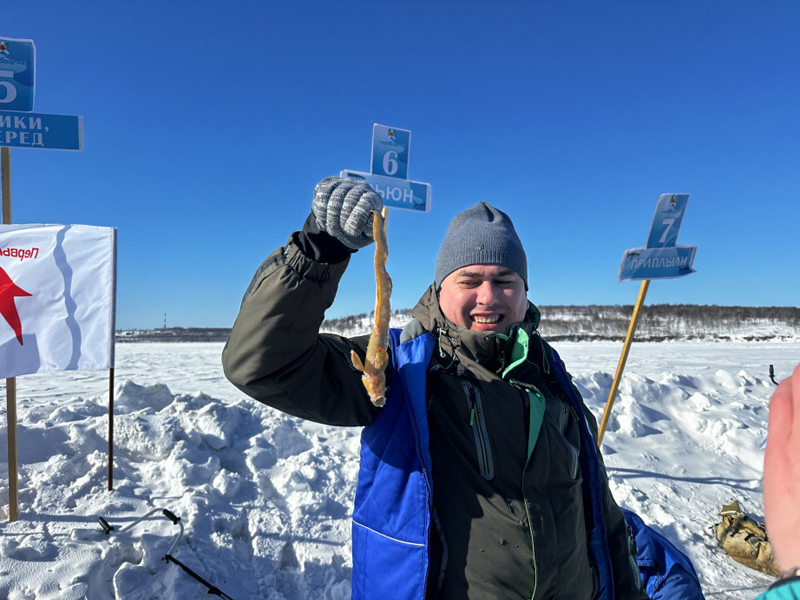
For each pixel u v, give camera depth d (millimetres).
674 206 4305
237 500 3258
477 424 1333
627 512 2639
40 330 2801
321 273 1094
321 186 1079
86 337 2918
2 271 2752
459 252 1457
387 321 1098
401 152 4023
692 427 5617
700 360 16594
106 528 2670
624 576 1632
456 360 1427
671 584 2252
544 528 1304
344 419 1292
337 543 3057
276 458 3832
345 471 3799
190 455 3496
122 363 14312
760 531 3434
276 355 1100
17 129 2885
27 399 6492
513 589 1268
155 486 3209
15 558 2400
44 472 3086
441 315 1497
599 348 24078
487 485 1310
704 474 4605
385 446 1330
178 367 13109
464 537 1288
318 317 1121
